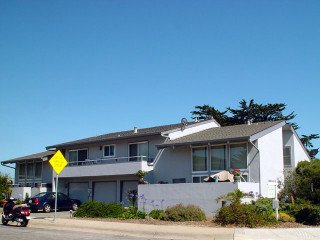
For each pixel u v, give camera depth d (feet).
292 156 96.53
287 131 98.43
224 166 87.45
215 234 52.37
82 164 118.73
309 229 55.62
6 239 47.62
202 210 73.46
